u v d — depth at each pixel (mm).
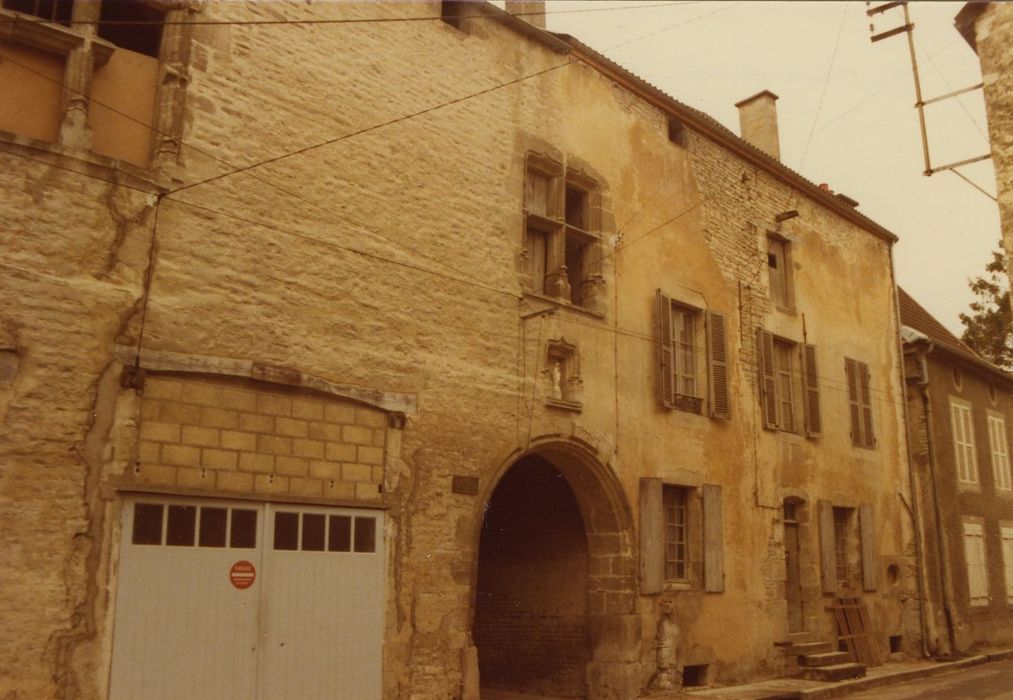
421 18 10953
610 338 12508
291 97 9508
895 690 13883
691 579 13203
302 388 9023
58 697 7180
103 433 7734
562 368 11922
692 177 14602
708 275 14484
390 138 10328
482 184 11227
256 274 8898
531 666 12781
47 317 7570
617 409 12391
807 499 15617
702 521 13367
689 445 13461
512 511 13484
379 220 10031
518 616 13078
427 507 9883
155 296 8195
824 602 15562
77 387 7637
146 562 7863
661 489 12766
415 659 9477
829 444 16531
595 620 12117
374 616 9250
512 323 11211
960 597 18688
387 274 9992
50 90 8125
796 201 17141
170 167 8469
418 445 9930
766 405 15000
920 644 17516
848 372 17469
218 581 8266
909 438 18859
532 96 12148
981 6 10570
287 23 9625
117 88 8484
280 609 8617
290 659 8594
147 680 7691
